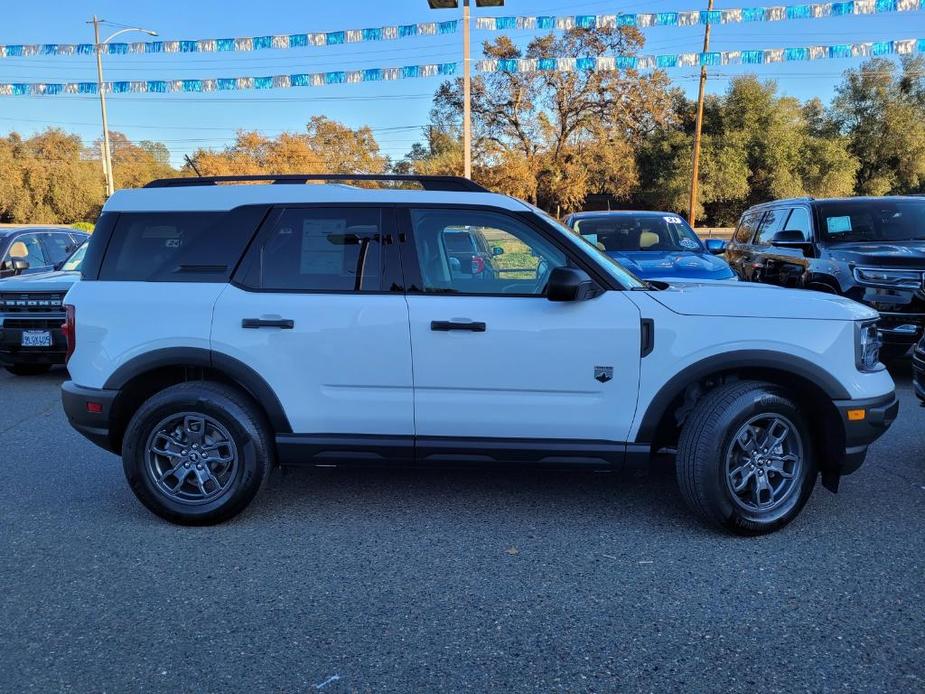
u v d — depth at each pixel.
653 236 9.59
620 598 3.29
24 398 7.54
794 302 3.89
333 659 2.83
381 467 4.09
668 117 44.38
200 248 4.07
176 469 4.08
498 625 3.07
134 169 62.53
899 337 7.32
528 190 42.50
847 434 3.84
